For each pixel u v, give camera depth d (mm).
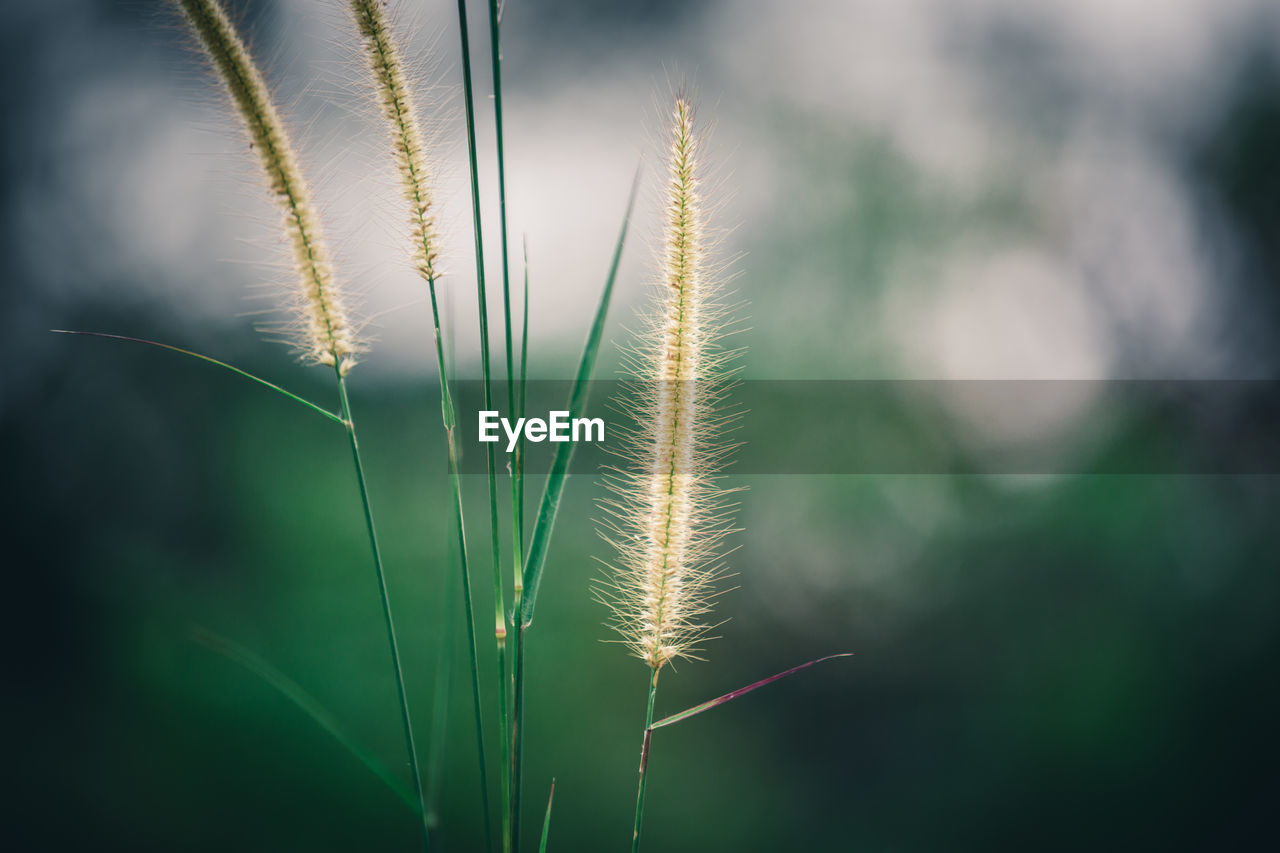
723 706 1477
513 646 490
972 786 1295
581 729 1349
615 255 494
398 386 1727
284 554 1544
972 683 1510
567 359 1485
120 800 1102
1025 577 1694
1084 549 1713
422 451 1681
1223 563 1646
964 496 1750
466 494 1569
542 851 489
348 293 509
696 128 498
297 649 1357
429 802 511
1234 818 1195
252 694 1283
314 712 505
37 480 1664
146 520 1620
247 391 1762
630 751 1341
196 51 505
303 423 1723
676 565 502
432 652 1391
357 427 1723
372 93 508
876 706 1481
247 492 1641
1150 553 1692
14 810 1076
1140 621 1575
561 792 1235
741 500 1725
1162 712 1369
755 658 1615
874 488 1741
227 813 1109
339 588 1478
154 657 1334
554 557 1525
